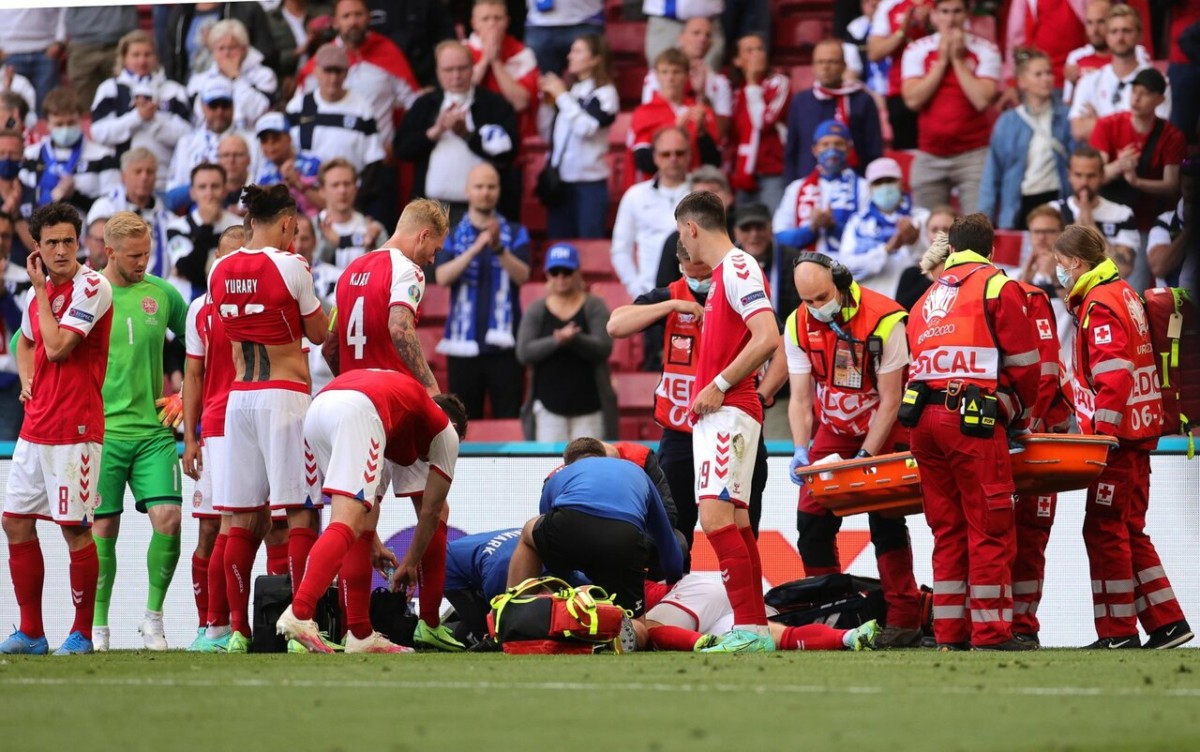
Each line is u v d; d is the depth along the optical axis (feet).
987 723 35.32
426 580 75.10
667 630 74.38
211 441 76.07
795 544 97.09
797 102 118.21
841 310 75.97
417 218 71.15
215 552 77.97
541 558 72.49
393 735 33.30
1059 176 114.73
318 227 121.08
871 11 118.11
